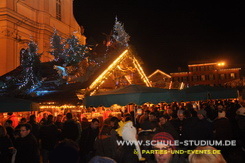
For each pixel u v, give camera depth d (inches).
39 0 1353.3
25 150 232.2
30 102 304.7
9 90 684.1
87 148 275.6
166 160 127.2
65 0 1610.5
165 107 611.8
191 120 266.1
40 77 703.1
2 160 229.0
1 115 513.3
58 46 952.9
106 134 225.5
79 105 531.2
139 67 653.9
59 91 571.5
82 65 746.8
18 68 866.8
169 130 253.9
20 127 237.6
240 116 332.8
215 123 303.1
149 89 355.6
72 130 266.4
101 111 551.8
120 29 692.1
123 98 336.2
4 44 1099.9
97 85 556.7
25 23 1224.8
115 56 610.2
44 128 328.2
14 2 1182.9
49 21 1382.9
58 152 99.9
